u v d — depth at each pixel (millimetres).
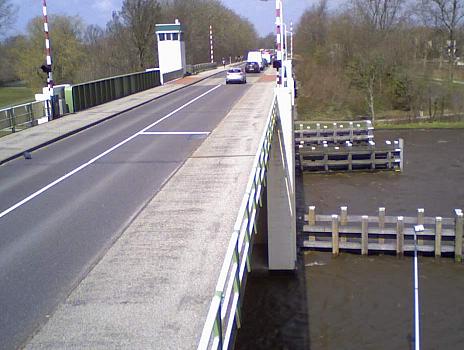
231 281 6250
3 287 8125
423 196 29500
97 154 18938
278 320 16781
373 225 24266
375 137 48094
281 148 18562
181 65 60719
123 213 11555
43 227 11039
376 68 59938
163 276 7895
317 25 87875
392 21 74250
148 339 6219
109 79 37281
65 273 8523
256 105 30328
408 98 59469
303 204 29078
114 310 6969
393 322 16344
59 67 74125
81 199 13070
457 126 50531
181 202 11883
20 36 81125
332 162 36344
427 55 62750
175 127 24094
